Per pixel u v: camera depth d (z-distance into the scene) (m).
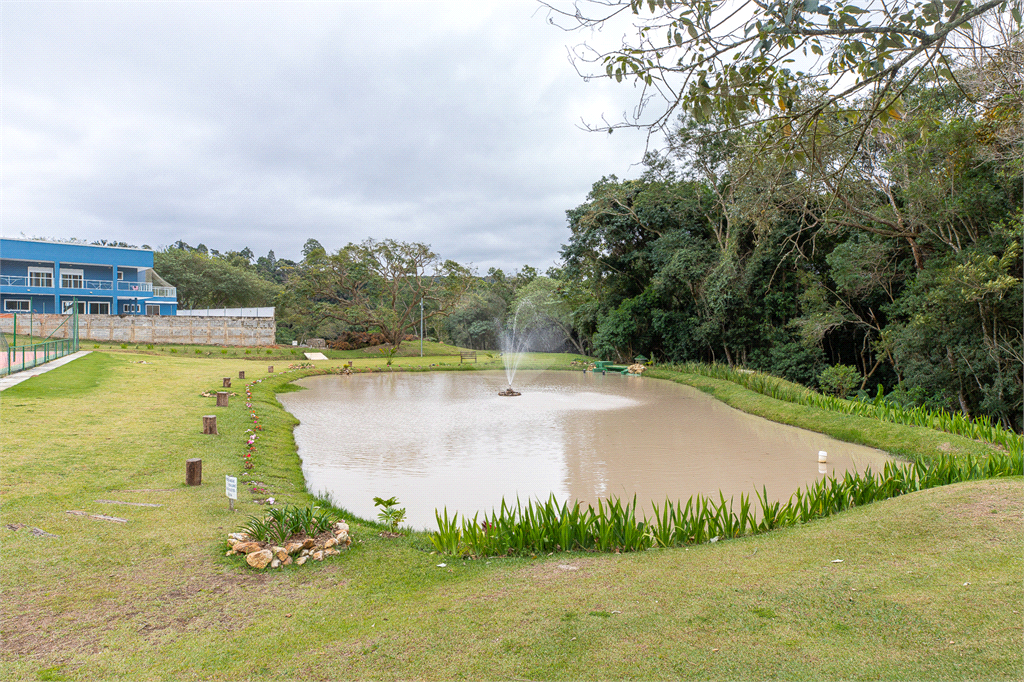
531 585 5.41
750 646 4.00
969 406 17.33
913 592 4.71
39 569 5.61
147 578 5.57
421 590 5.44
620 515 6.80
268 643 4.39
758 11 3.64
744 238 29.09
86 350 29.66
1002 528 6.04
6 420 12.11
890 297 21.73
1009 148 13.43
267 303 70.38
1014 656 3.59
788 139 4.25
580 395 24.41
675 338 34.00
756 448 13.84
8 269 43.50
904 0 3.54
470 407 20.55
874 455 13.12
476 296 64.50
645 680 3.62
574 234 38.62
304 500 8.86
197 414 14.53
